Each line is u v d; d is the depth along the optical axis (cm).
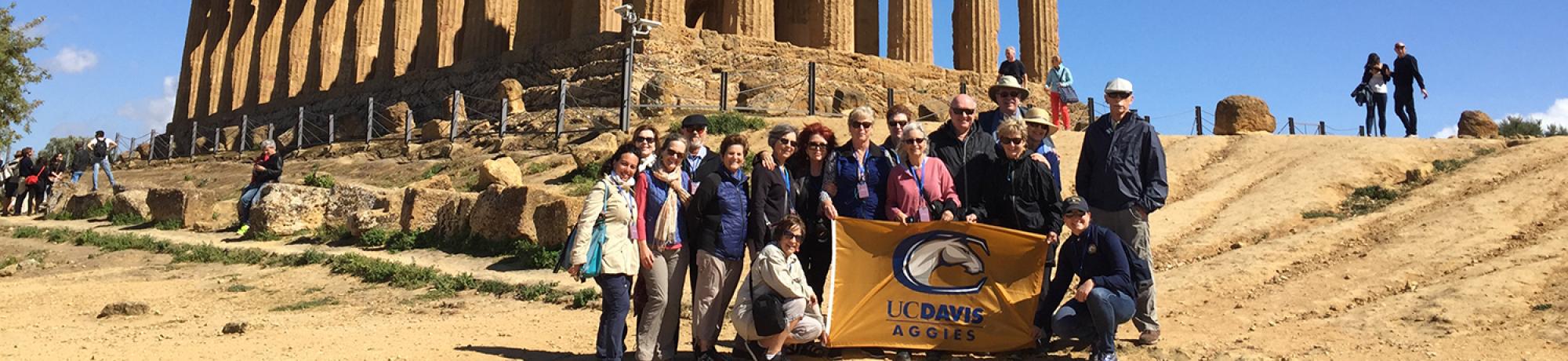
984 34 3709
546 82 3247
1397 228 1127
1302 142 1648
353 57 4519
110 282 1323
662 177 710
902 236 732
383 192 1766
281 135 3600
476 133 2761
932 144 788
